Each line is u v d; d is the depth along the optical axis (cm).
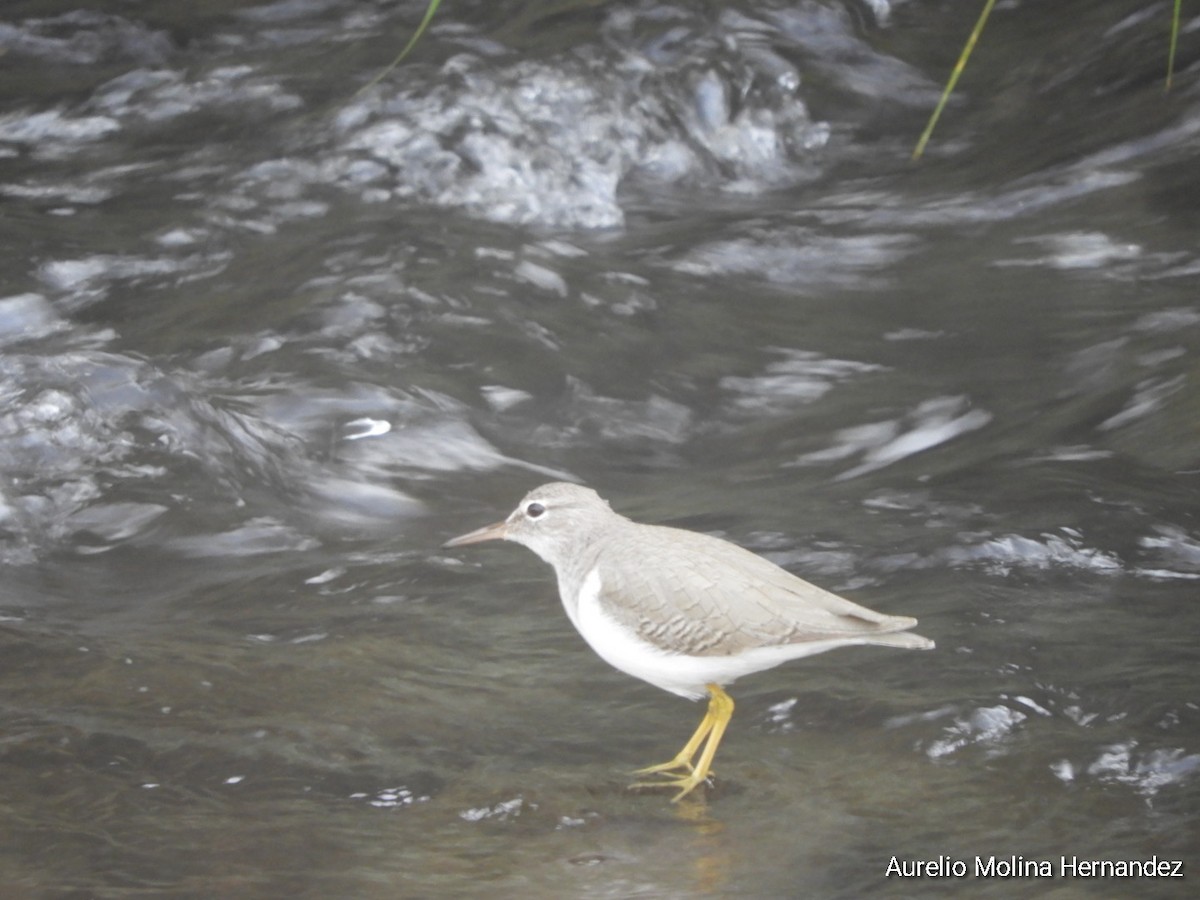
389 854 655
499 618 955
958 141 2147
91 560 1064
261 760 743
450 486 1230
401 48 2292
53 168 1994
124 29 2439
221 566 1059
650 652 740
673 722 803
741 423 1380
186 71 2248
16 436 1172
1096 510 1050
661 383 1449
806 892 626
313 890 624
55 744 751
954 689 808
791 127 2206
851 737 774
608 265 1742
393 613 963
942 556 992
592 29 2336
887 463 1246
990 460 1193
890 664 849
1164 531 1012
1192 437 1182
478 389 1395
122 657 872
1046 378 1391
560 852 660
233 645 902
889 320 1598
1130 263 1669
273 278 1628
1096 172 1903
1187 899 611
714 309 1638
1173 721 760
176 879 630
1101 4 2362
